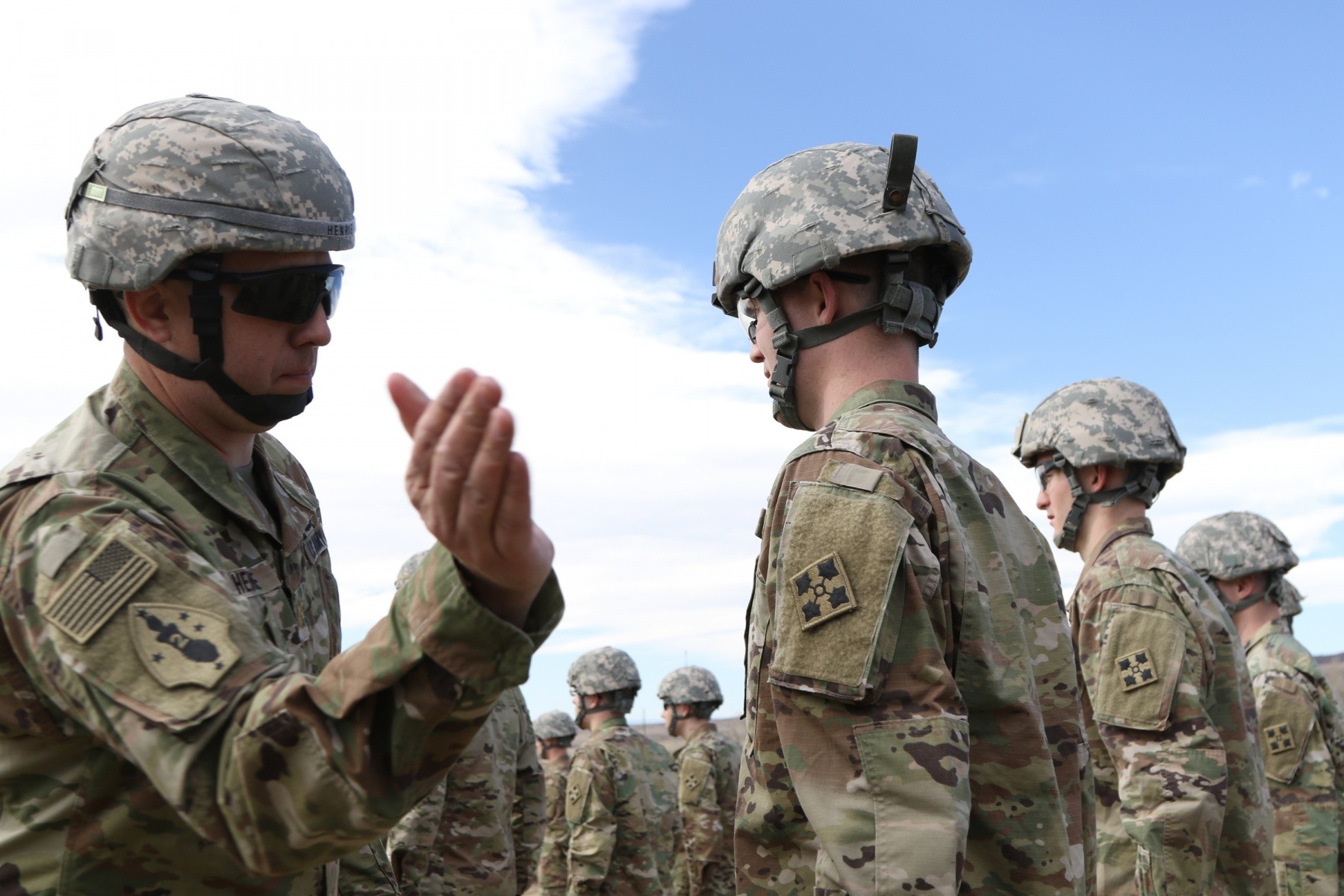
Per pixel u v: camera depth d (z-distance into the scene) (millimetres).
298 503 2232
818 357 2369
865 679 1899
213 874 1708
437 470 1111
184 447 1902
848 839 1865
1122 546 4012
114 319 1899
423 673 1245
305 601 2145
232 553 1937
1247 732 3807
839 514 2018
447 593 1232
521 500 1131
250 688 1338
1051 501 4387
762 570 2186
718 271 2564
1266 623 6250
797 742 1983
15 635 1479
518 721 6957
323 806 1253
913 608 1948
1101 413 4148
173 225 1812
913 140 2232
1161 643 3695
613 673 9117
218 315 1866
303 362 1976
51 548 1467
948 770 1863
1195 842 3506
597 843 8555
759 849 2129
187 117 1882
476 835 5996
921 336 2365
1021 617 2111
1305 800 5715
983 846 2012
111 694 1355
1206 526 6438
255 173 1865
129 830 1634
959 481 2143
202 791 1301
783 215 2361
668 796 9227
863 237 2268
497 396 1091
